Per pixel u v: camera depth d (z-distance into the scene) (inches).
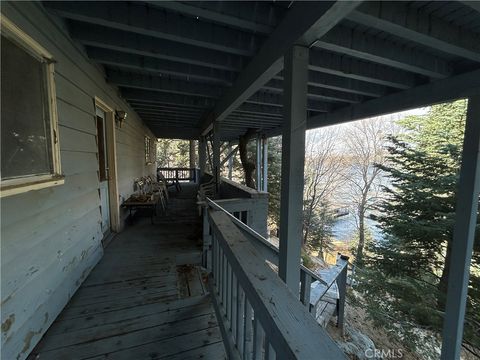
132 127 196.9
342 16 48.6
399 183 247.9
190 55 90.9
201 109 202.2
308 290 91.5
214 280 78.9
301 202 64.9
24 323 53.3
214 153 185.0
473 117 87.0
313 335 25.9
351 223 526.0
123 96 155.7
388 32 68.7
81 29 80.0
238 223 90.1
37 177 58.9
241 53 84.2
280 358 26.2
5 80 48.2
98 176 107.5
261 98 154.2
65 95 75.7
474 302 168.1
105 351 57.1
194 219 185.0
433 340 173.0
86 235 93.0
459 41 70.1
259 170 351.3
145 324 66.8
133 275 95.3
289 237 64.8
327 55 91.0
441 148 206.4
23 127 53.9
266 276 39.5
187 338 61.9
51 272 65.6
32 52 58.1
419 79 108.7
